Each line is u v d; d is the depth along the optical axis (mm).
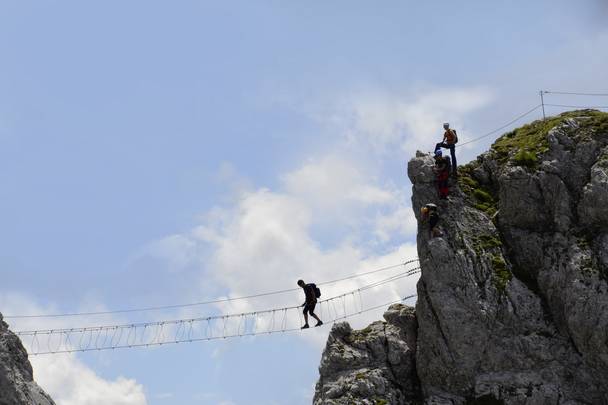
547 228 61281
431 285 61656
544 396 57312
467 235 62625
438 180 64375
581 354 57688
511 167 62781
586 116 64312
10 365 61281
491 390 58781
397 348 63844
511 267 61625
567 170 61219
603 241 58094
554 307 59250
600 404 56656
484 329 59906
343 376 63656
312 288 64688
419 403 62281
